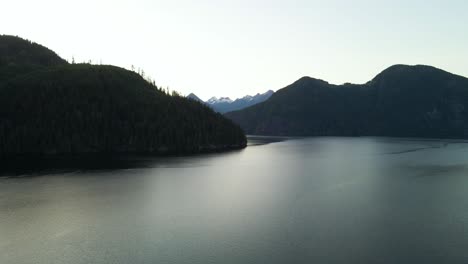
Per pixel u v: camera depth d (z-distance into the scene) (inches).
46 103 7751.0
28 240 2006.6
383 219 2367.1
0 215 2466.8
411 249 1845.5
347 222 2305.6
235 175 4320.9
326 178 4069.9
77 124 7539.4
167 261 1727.4
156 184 3656.5
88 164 5329.7
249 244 1926.7
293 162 5851.4
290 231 2129.7
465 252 1807.3
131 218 2409.0
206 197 3043.8
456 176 4165.8
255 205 2751.0
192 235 2073.1
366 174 4375.0
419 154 7327.8
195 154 7372.1
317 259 1728.6
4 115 7308.1
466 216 2433.6
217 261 1717.5
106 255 1803.6
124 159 6156.5
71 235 2082.9
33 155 6569.9
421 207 2679.6
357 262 1697.8
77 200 2908.5
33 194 3115.2
